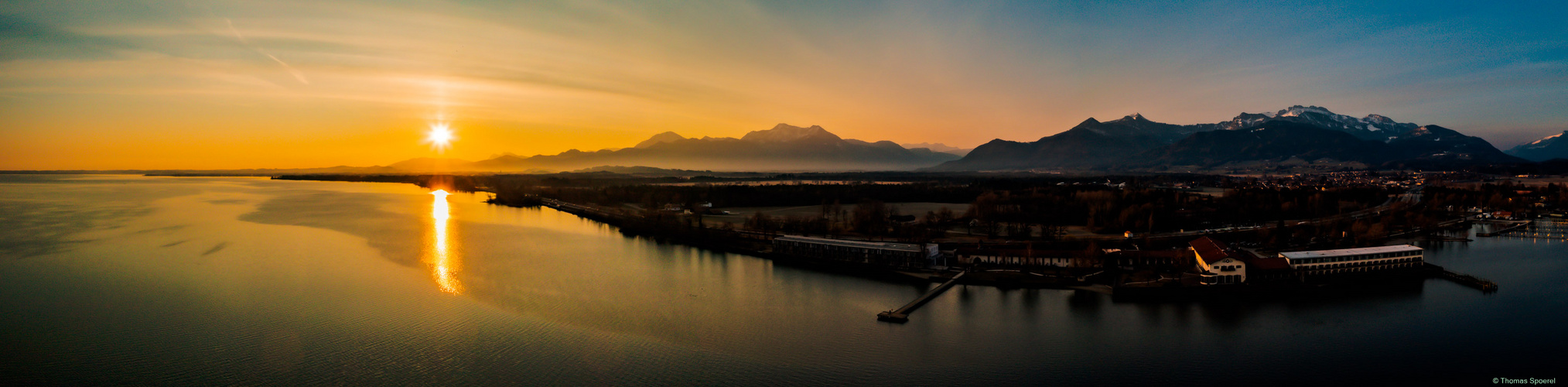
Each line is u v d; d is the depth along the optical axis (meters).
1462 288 156.62
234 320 129.62
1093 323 132.38
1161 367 108.81
